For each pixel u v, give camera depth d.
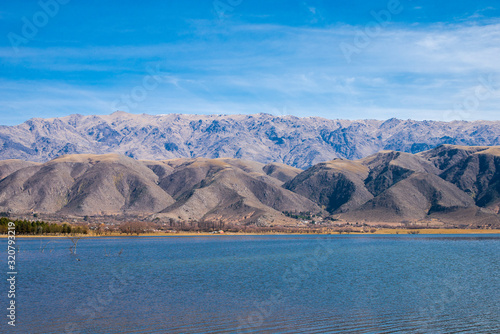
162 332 62.78
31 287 97.06
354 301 81.75
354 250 198.25
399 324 66.75
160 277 112.88
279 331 63.25
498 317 70.50
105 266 137.12
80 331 63.16
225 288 95.56
